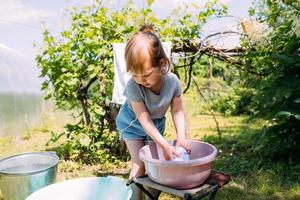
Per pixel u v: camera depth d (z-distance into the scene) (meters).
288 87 3.85
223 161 4.27
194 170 1.78
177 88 2.21
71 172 4.14
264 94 4.09
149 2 4.28
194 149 2.18
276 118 4.18
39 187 2.79
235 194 3.22
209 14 4.41
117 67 3.78
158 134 2.04
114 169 4.25
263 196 3.18
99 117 4.56
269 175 3.66
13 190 2.78
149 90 2.12
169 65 1.97
